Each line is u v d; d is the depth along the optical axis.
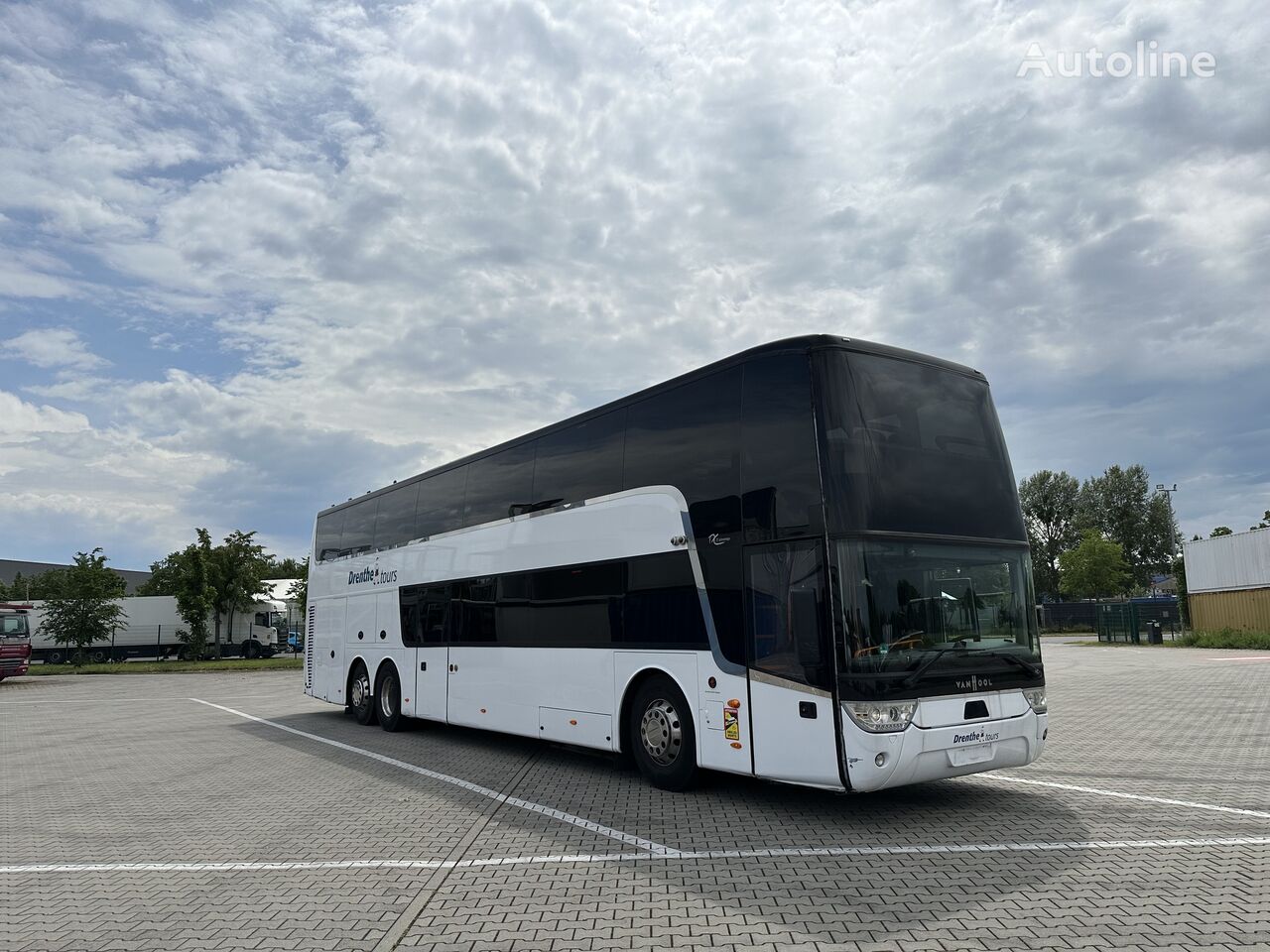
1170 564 92.12
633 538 9.48
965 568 7.89
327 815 8.38
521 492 11.66
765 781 9.54
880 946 4.64
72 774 11.55
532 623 11.12
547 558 10.95
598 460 10.22
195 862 6.81
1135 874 5.89
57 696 26.48
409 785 9.86
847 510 7.32
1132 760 10.51
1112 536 93.56
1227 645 36.84
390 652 15.15
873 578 7.29
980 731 7.54
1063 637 60.56
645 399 9.59
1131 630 45.28
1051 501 96.88
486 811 8.37
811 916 5.14
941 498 7.94
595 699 9.88
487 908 5.42
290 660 43.78
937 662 7.43
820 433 7.49
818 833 7.17
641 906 5.39
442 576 13.54
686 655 8.62
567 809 8.35
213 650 49.97
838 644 7.08
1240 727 13.10
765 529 7.84
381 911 5.42
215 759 12.45
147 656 49.75
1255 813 7.67
